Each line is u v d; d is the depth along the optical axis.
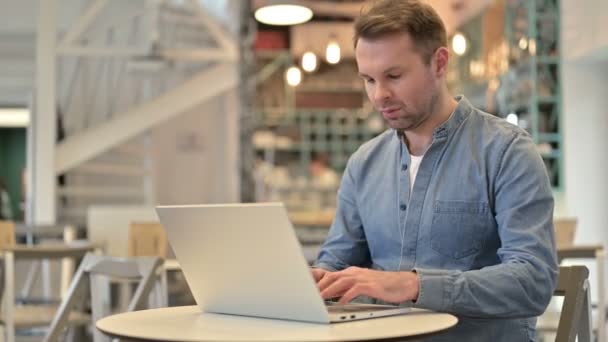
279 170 10.77
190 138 12.05
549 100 8.02
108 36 10.01
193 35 10.20
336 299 2.15
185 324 1.75
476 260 2.11
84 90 10.16
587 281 2.10
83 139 9.29
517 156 2.05
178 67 9.99
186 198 12.02
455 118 2.15
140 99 10.41
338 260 2.33
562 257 3.60
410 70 1.99
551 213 2.02
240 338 1.53
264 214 1.68
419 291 1.82
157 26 9.24
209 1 10.53
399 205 2.19
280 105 10.84
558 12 8.01
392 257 2.22
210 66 9.78
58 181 10.23
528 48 8.02
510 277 1.88
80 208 9.95
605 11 7.15
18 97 10.59
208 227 1.83
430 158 2.15
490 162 2.08
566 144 7.99
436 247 2.12
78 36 8.86
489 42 8.84
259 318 1.84
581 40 7.65
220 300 1.92
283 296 1.75
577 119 8.01
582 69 8.00
